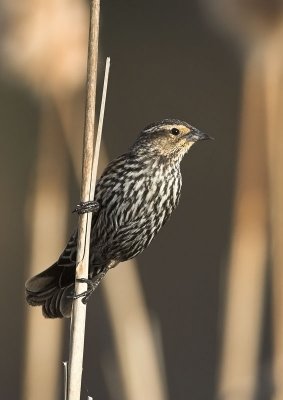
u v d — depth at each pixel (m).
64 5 10.55
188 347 19.72
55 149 10.92
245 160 10.90
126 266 10.96
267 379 10.58
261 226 10.87
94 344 18.56
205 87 24.55
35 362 11.13
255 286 10.87
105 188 10.86
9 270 22.41
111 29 24.33
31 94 10.72
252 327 10.86
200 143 23.61
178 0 24.28
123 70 24.36
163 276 21.28
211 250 21.88
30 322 11.16
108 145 23.67
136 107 24.33
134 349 10.50
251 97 10.88
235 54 11.03
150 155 10.97
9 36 10.48
